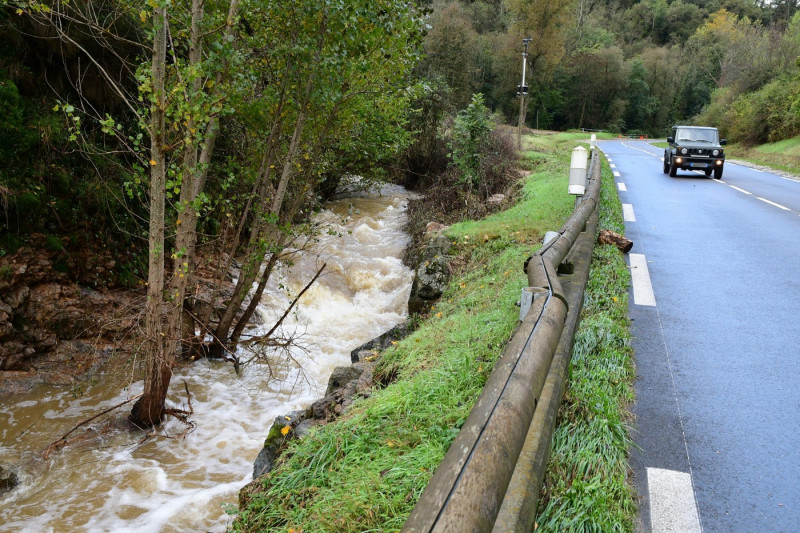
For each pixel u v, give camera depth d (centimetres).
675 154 2006
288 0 703
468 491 177
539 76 6669
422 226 1418
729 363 480
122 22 963
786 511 293
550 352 306
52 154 877
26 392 715
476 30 7506
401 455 335
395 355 523
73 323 816
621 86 8662
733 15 10262
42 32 889
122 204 937
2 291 754
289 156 813
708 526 280
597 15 10950
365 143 1082
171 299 657
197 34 626
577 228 657
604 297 611
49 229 838
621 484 299
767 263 815
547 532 258
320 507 303
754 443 358
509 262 771
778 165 2681
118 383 756
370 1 710
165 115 569
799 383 443
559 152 2777
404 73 881
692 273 760
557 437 333
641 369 467
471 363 430
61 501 519
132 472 569
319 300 1094
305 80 795
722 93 5284
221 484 550
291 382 801
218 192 1041
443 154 2194
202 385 775
